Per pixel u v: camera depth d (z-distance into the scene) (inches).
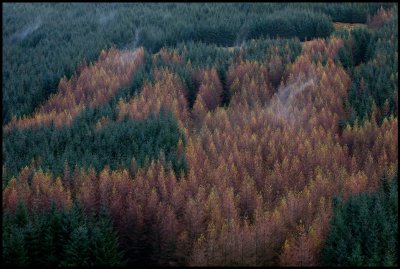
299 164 3117.6
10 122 4293.8
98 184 2723.9
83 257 1907.0
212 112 4264.3
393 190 2469.2
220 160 3110.2
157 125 3629.4
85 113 4074.8
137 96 4439.0
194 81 4948.3
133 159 2994.6
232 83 4830.2
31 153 3334.2
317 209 2486.5
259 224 2274.9
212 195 2514.8
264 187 2869.1
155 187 2716.5
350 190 2679.6
